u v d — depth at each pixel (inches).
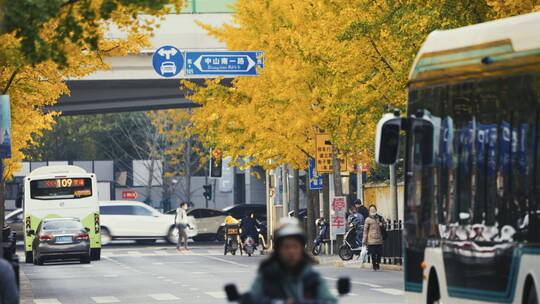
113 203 5728.3
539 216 1111.0
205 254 4712.1
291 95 3555.6
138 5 1630.2
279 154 3885.3
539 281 1099.9
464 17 2267.5
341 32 2778.1
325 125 3494.1
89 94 5073.8
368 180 5182.1
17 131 3376.0
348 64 2795.3
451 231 1278.3
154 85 4995.1
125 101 5251.0
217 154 4372.5
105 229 5698.8
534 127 1129.4
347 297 2183.8
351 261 3700.8
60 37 1633.9
